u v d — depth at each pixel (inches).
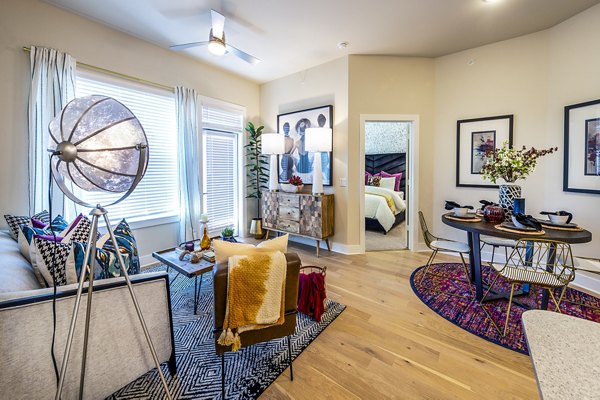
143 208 139.2
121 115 48.6
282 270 59.3
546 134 127.6
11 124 97.4
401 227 231.6
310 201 157.6
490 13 112.9
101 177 47.6
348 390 61.1
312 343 77.9
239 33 128.0
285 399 58.8
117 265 62.9
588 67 110.3
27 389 46.2
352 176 158.4
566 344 27.4
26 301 45.7
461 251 110.0
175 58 147.7
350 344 77.3
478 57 144.3
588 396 21.5
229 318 54.9
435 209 162.6
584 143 111.9
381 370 67.1
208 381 63.9
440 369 67.3
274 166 177.9
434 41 137.5
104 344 53.8
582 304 97.0
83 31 113.8
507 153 102.1
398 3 105.6
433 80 158.1
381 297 105.7
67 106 46.5
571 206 117.6
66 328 49.8
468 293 107.9
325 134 154.0
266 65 166.1
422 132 158.9
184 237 150.3
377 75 154.9
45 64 101.4
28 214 101.2
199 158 159.3
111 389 55.1
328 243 164.7
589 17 109.1
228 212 189.0
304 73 173.0
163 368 67.6
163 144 146.0
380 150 286.7
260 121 201.0
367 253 162.1
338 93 158.6
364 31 127.0
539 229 85.0
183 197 149.7
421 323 87.7
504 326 85.1
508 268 87.7
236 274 54.7
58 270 54.7
